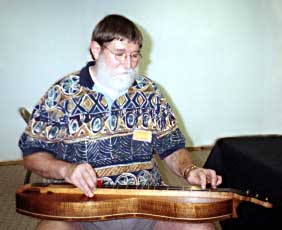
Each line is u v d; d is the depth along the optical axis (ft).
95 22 10.35
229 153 5.69
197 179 4.03
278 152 5.21
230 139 6.20
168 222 3.86
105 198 3.63
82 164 3.73
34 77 10.41
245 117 12.09
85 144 4.15
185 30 10.92
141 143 4.34
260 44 11.52
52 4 9.99
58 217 3.54
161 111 4.57
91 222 3.94
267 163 4.68
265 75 11.84
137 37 3.97
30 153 4.09
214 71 11.45
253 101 12.00
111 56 3.94
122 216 3.62
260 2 11.16
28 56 10.21
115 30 3.87
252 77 11.78
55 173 3.84
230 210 3.60
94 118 4.15
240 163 5.23
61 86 4.17
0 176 9.75
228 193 3.64
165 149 4.63
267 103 12.12
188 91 11.45
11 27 9.91
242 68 11.63
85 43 10.44
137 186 3.91
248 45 11.46
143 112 4.39
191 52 11.14
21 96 10.47
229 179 5.57
